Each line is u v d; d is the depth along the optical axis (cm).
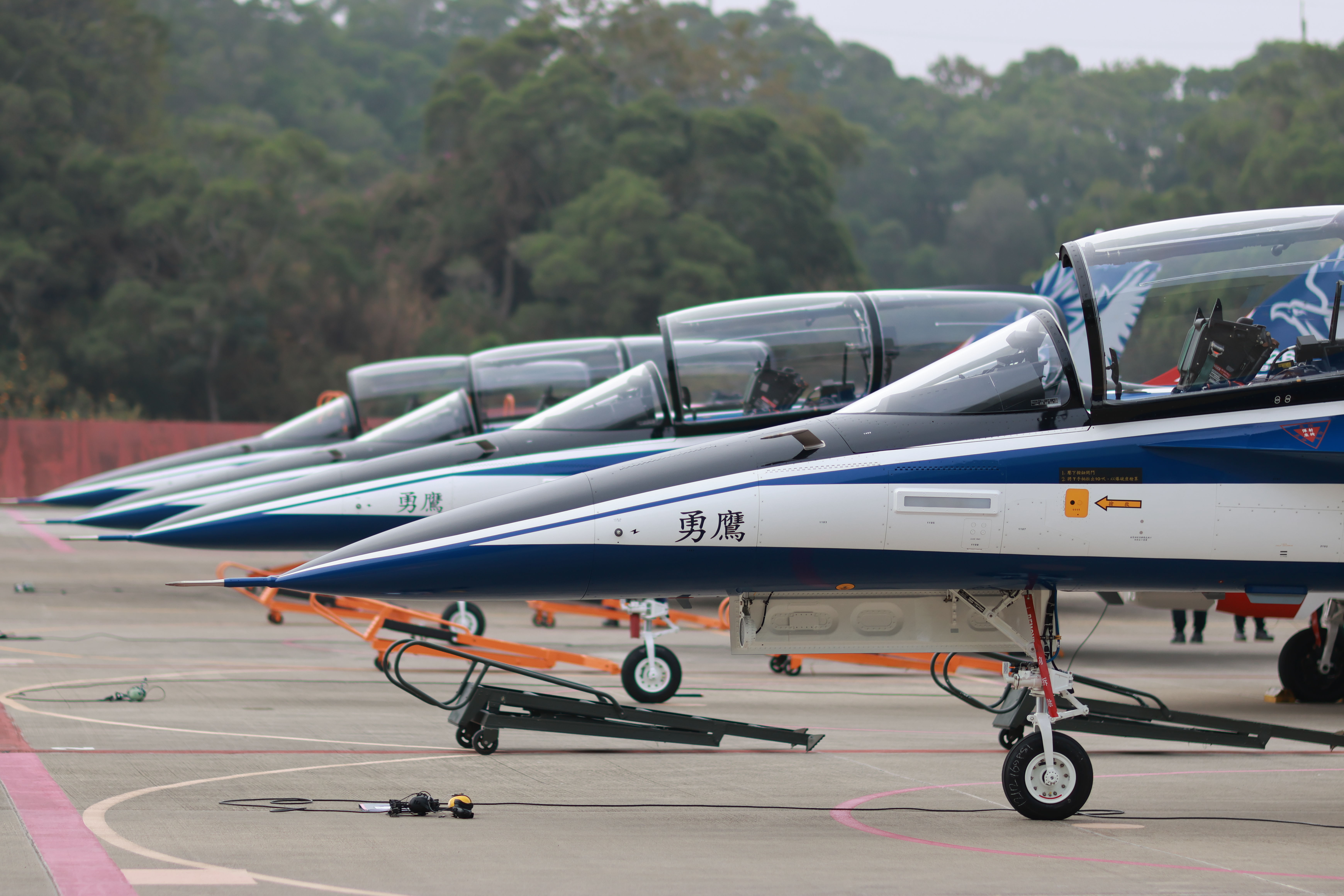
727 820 3069
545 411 6806
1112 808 3334
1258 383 3312
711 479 3197
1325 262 3375
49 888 2269
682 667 6488
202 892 2269
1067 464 3166
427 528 3256
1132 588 3275
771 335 5734
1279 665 5631
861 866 2620
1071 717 3177
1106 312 3297
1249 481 3186
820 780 3631
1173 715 4088
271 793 3203
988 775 3750
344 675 5709
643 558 3148
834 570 3158
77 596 9275
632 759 3906
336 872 2444
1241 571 3231
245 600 9288
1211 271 3397
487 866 2527
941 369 3412
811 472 3161
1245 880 2581
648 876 2489
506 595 3222
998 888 2470
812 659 6825
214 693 5044
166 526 6644
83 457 19512
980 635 3325
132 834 2706
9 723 4191
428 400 9806
